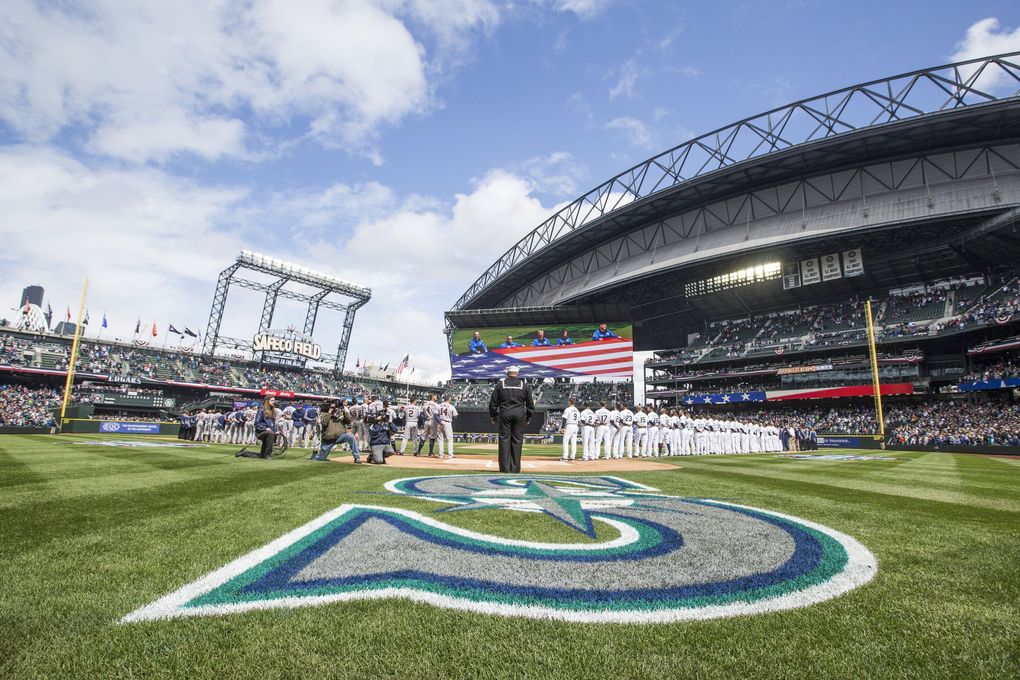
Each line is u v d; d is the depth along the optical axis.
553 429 48.19
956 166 42.34
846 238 44.16
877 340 44.06
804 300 53.72
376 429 12.04
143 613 2.37
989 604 2.68
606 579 3.03
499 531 4.22
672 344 61.72
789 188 49.62
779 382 51.69
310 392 64.06
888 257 44.69
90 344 53.88
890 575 3.19
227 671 1.89
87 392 49.16
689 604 2.64
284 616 2.38
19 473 7.87
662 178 55.38
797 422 48.19
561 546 3.78
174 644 2.08
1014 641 2.23
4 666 1.87
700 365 56.62
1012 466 17.55
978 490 8.41
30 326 52.34
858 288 50.09
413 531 4.14
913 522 5.01
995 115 38.12
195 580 2.84
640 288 58.78
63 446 17.19
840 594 2.82
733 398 51.78
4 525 4.07
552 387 54.06
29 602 2.46
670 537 4.14
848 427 44.62
